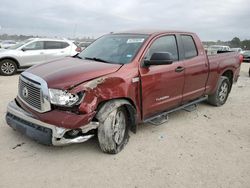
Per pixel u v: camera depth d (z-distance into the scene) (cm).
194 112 648
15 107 420
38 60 1212
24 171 354
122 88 404
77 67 411
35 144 427
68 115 360
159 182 345
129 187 331
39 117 372
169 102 510
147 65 446
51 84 369
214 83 651
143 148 437
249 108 714
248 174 376
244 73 1684
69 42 1302
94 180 342
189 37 573
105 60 465
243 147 462
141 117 455
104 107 389
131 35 511
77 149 420
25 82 405
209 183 349
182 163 395
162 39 503
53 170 360
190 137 493
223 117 623
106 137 392
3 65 1141
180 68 518
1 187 318
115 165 380
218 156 424
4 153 396
